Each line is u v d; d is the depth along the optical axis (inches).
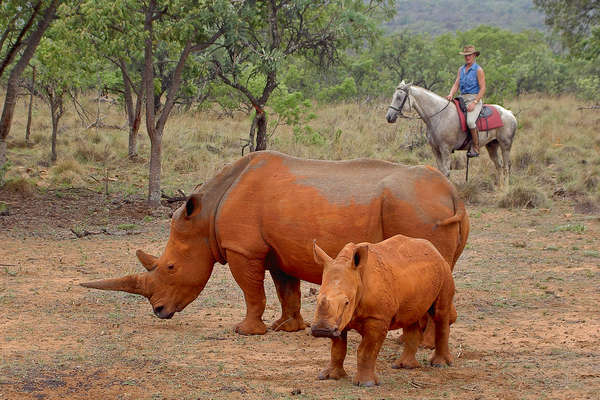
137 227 741.9
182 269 390.9
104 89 1245.1
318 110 1756.9
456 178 991.6
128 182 967.6
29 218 764.6
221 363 322.7
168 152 1144.8
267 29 946.1
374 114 1563.7
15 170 984.9
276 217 371.6
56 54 927.7
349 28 925.2
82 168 1011.9
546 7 1840.6
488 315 430.0
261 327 389.4
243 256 380.8
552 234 697.6
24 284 492.4
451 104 860.6
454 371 312.0
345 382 294.0
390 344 370.0
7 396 267.1
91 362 315.6
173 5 782.5
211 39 838.5
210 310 446.0
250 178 384.8
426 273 299.0
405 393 278.2
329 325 244.7
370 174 367.9
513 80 2060.8
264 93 971.9
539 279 524.7
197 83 971.3
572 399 269.3
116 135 1250.0
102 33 770.8
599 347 352.8
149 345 353.4
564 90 2407.7
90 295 468.8
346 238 356.5
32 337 359.9
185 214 388.5
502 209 846.5
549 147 1179.9
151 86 821.9
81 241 669.9
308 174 376.2
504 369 313.7
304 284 530.0
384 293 278.1
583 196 892.6
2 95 1702.8
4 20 821.9
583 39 1801.2
